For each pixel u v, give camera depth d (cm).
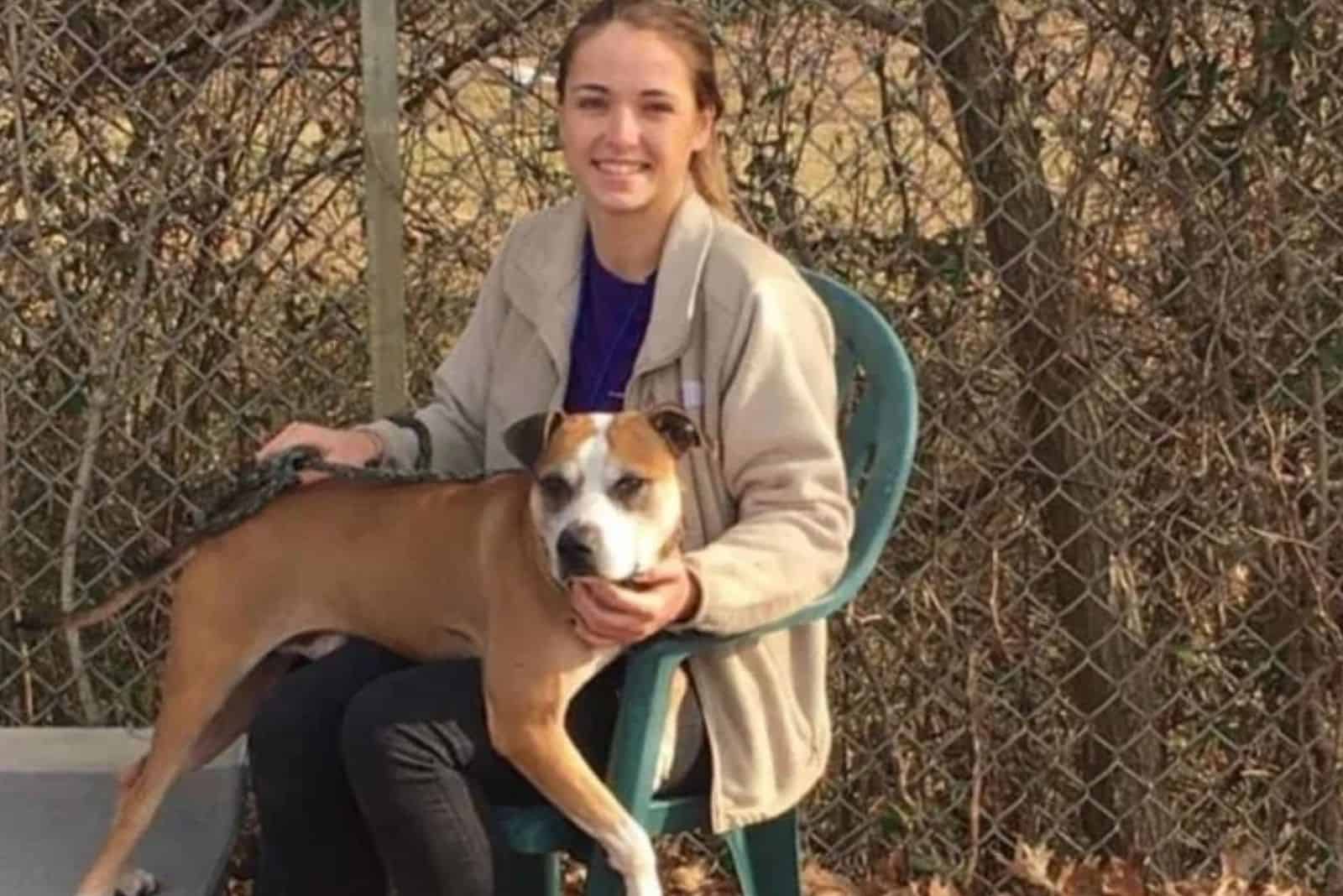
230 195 425
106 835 378
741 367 320
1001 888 443
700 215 329
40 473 438
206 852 372
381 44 398
